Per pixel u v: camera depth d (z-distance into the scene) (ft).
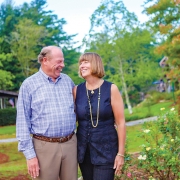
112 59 82.64
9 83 86.99
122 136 9.66
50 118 9.44
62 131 9.55
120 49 80.53
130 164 13.42
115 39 80.53
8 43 96.99
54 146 9.52
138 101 83.41
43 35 97.96
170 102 72.49
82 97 9.87
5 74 86.84
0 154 42.14
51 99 9.53
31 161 9.40
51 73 9.62
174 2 45.06
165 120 13.41
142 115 72.49
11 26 99.45
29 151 9.39
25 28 94.94
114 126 9.90
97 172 9.71
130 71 83.10
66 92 9.84
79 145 9.91
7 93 70.64
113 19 80.53
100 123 9.62
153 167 12.78
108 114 9.62
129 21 79.05
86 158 9.99
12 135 65.62
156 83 81.20
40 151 9.53
